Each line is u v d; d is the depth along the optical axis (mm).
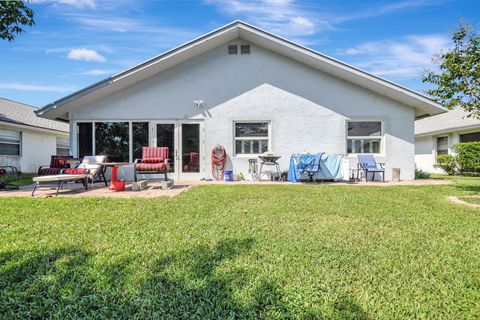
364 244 2982
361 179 10008
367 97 10180
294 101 10227
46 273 2291
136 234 3309
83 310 1829
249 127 10336
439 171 15562
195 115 10227
